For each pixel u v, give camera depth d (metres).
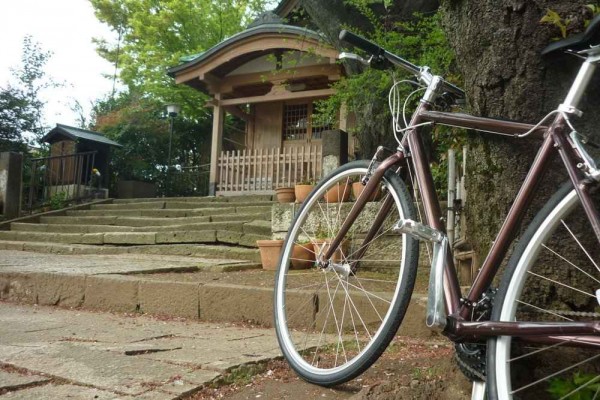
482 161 1.98
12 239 9.81
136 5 21.33
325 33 8.34
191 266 5.54
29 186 12.87
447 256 1.82
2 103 17.17
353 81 7.00
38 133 17.77
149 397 1.95
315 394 2.07
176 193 17.39
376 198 2.33
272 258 5.69
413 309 3.08
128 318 3.85
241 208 9.59
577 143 1.54
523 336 1.55
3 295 4.86
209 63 12.65
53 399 1.92
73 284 4.48
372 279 3.11
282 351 2.39
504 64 1.84
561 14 1.72
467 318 1.71
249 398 2.04
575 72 1.75
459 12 1.99
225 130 17.52
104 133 18.78
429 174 2.04
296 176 11.55
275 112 14.58
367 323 3.21
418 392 1.91
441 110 2.21
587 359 1.63
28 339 2.95
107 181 14.02
